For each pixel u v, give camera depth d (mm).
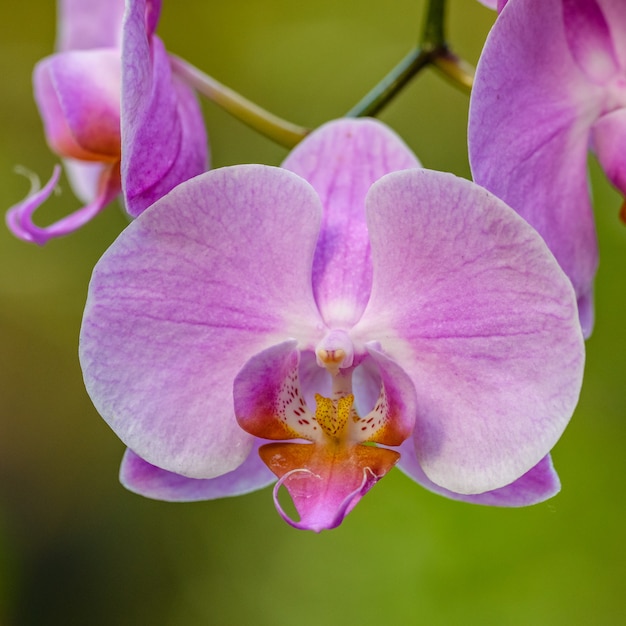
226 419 652
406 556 817
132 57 636
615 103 660
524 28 640
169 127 657
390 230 637
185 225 638
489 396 640
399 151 651
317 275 650
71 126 686
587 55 653
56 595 1302
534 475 647
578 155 661
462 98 1265
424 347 644
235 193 638
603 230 818
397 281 641
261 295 647
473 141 635
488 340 637
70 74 686
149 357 645
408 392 640
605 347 822
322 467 645
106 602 1279
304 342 653
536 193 653
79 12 732
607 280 819
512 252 629
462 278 635
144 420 647
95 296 640
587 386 827
